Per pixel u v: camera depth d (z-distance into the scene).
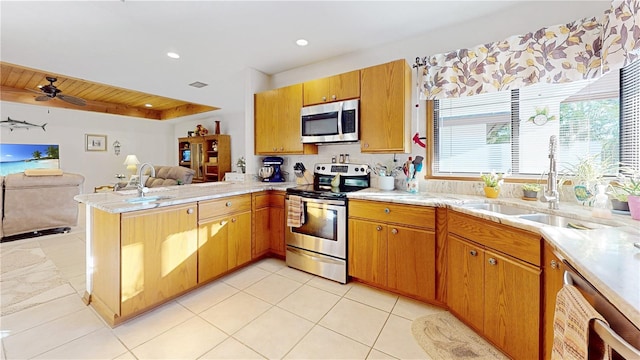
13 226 3.67
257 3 2.01
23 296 2.21
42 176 3.88
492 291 1.60
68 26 2.27
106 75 3.59
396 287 2.20
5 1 1.89
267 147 3.29
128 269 1.83
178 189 2.74
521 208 1.83
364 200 2.35
